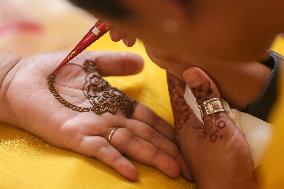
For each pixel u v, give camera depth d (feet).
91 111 2.30
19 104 2.31
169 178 2.24
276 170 2.00
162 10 1.56
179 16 1.57
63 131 2.25
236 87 2.22
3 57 2.41
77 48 2.39
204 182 2.19
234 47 1.62
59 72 2.38
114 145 2.25
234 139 2.14
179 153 2.28
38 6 3.01
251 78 2.22
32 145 2.29
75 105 2.31
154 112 2.39
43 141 2.30
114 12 1.59
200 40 1.60
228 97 2.24
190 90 2.24
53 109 2.29
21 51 2.86
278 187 2.01
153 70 2.60
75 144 2.24
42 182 2.17
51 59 2.42
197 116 2.24
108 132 2.26
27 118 2.30
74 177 2.18
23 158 2.24
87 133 2.25
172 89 2.28
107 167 2.22
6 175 2.19
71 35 2.96
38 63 2.40
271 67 2.26
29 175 2.19
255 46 1.64
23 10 2.99
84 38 2.39
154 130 2.31
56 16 2.99
